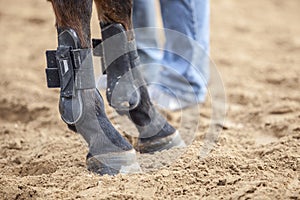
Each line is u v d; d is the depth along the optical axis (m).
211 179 6.69
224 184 6.57
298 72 13.18
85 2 6.52
